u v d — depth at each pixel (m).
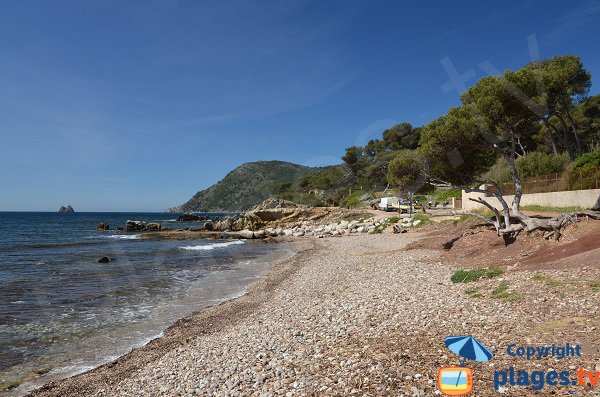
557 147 42.16
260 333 10.78
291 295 16.30
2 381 9.12
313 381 6.42
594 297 8.41
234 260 31.16
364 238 40.25
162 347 11.00
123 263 29.58
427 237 31.42
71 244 47.41
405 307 10.75
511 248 16.98
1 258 32.88
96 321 13.84
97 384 8.73
